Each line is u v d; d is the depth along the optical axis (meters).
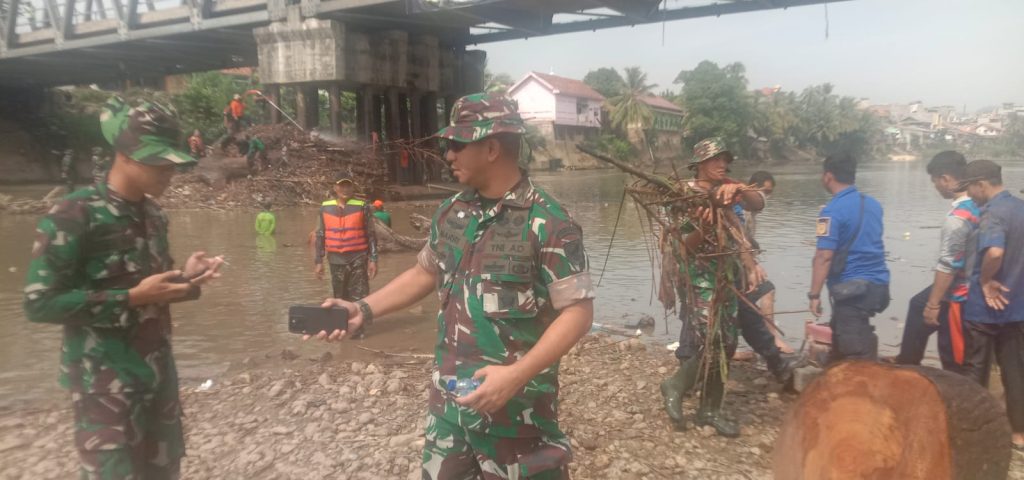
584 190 30.91
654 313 7.40
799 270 9.80
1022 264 3.94
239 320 7.06
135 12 30.12
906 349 4.69
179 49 32.69
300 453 3.77
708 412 4.20
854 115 119.56
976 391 1.62
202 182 21.33
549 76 68.56
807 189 32.62
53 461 3.69
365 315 2.43
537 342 2.13
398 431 4.07
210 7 28.30
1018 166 74.44
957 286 4.17
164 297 2.34
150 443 2.56
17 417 4.39
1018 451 3.97
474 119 2.12
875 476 1.62
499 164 2.16
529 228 2.10
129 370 2.38
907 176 48.09
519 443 2.15
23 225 15.42
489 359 2.12
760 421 4.38
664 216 4.11
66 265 2.24
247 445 3.89
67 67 37.50
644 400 4.70
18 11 34.22
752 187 4.09
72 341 2.35
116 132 2.33
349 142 24.03
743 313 4.84
